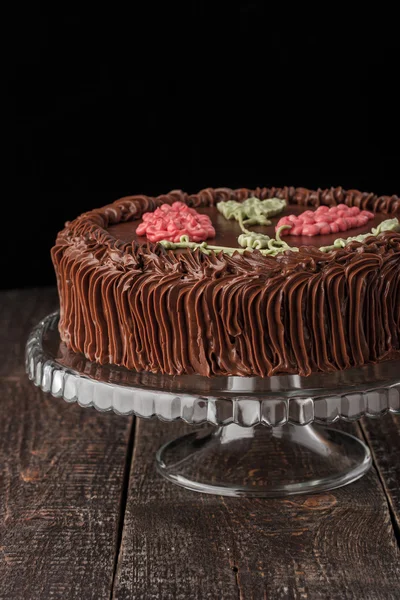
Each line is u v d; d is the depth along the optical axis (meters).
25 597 2.43
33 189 5.34
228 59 5.23
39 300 4.70
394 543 2.62
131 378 2.72
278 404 2.55
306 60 5.25
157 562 2.56
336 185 5.46
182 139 5.34
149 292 2.68
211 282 2.63
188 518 2.78
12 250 5.43
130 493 2.94
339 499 2.87
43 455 3.18
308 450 3.12
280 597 2.39
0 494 2.94
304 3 5.16
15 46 5.11
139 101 5.25
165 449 3.20
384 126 5.38
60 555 2.61
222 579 2.47
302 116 5.35
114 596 2.42
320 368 2.67
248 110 5.32
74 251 2.94
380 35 5.22
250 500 2.88
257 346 2.64
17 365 3.90
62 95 5.21
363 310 2.69
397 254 2.70
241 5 5.15
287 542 2.63
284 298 2.60
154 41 5.17
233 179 5.43
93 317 2.84
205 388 2.63
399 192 5.47
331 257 2.68
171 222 3.02
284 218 3.13
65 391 2.77
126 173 5.36
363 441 3.25
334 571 2.49
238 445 3.16
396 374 2.68
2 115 5.20
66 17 5.10
